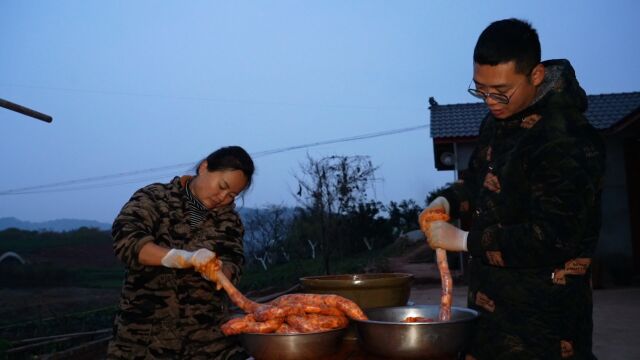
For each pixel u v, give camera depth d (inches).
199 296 97.3
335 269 723.4
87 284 926.4
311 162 684.7
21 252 1336.1
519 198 76.0
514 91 74.8
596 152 72.2
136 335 95.0
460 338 74.7
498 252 72.9
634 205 505.0
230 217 104.3
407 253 876.0
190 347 97.0
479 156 88.6
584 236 73.3
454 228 79.7
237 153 98.8
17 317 560.4
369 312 86.6
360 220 965.8
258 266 989.2
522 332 74.1
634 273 496.7
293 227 940.0
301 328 78.2
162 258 85.6
